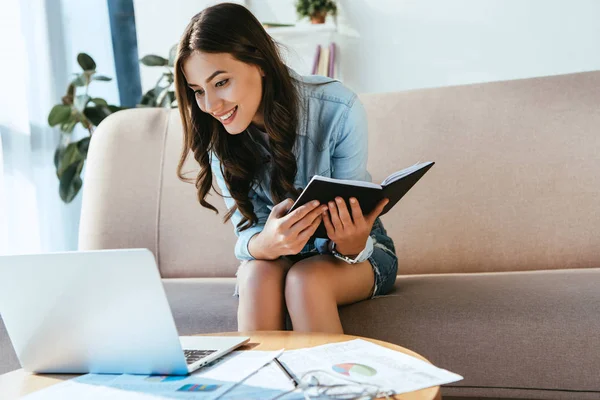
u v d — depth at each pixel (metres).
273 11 3.33
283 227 1.23
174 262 2.02
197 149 1.47
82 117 2.74
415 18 3.26
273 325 1.24
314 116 1.48
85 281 0.88
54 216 2.94
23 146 2.78
